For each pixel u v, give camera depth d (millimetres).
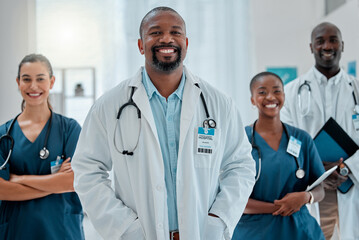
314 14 3627
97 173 1220
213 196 1256
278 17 3645
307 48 3633
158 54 1145
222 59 3426
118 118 1201
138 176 1176
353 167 1876
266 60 3674
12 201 1532
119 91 1253
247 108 3383
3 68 2557
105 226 1140
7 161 1527
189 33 3430
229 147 1310
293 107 2139
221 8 3434
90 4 3895
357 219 1962
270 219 1558
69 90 3873
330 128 1983
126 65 3428
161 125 1227
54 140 1604
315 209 2006
